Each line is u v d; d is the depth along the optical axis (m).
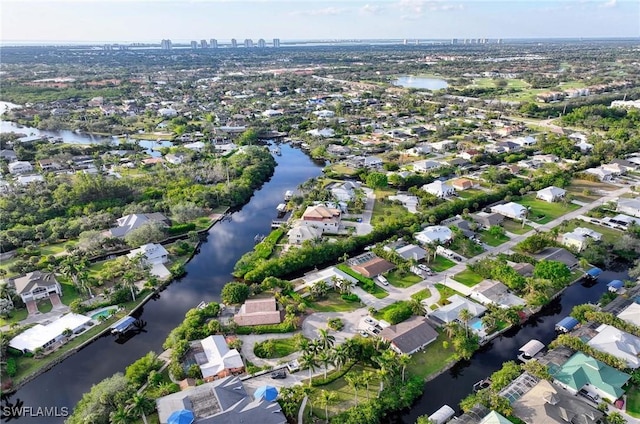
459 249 150.38
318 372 96.88
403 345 101.25
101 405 84.12
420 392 90.56
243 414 80.00
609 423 81.06
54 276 131.25
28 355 103.38
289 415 84.69
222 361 97.31
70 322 112.50
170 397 86.50
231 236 169.88
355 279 131.75
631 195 198.12
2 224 164.38
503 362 102.69
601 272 138.38
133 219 165.12
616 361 94.06
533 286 120.69
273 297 123.12
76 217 175.00
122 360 104.94
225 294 121.50
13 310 119.75
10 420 88.75
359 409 83.50
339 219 170.75
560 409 81.31
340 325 110.81
